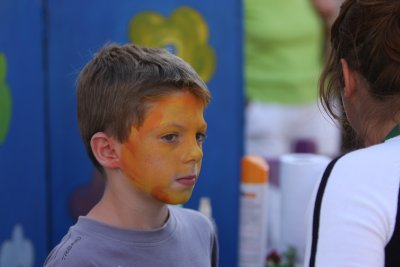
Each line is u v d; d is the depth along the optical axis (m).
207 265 3.21
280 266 5.80
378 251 2.18
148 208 2.92
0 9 5.23
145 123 2.78
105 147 2.91
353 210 2.24
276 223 6.83
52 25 5.23
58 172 5.37
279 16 7.51
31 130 5.28
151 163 2.80
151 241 2.92
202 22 5.53
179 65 2.92
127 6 5.36
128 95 2.80
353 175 2.31
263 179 5.68
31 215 5.32
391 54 2.39
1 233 5.38
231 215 5.70
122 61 2.92
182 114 2.81
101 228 2.86
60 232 5.42
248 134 7.94
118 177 2.92
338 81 2.73
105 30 5.33
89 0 5.27
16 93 5.29
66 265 2.73
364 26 2.47
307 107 7.96
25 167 5.31
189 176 2.83
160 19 5.45
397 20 2.39
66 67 5.27
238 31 5.60
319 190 2.36
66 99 5.30
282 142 8.12
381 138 2.54
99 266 2.77
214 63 5.59
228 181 5.68
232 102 5.64
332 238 2.23
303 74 7.77
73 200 5.41
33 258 5.33
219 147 5.65
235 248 5.72
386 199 2.23
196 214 3.36
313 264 2.27
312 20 7.63
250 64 7.66
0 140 5.36
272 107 7.86
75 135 5.36
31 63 5.23
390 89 2.43
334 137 8.10
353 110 2.65
